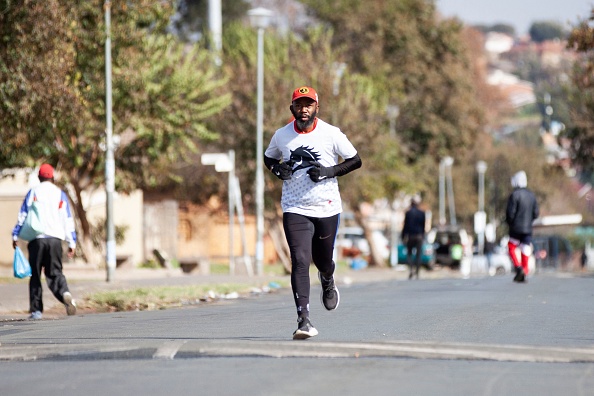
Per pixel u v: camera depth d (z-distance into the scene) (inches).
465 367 633.0
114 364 665.0
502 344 713.0
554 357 661.3
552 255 5753.0
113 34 2068.2
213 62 3368.6
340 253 4281.5
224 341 718.5
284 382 578.9
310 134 777.6
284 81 3299.7
